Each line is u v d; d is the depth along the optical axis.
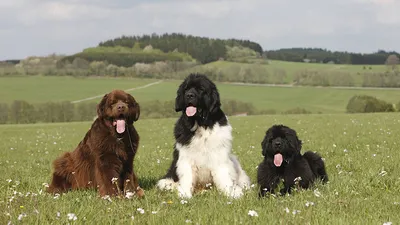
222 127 9.01
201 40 143.12
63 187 8.88
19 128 35.78
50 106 61.44
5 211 6.04
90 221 5.89
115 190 7.96
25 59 120.19
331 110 68.38
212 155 8.88
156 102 63.44
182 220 5.89
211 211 6.44
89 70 111.12
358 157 12.67
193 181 8.95
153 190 8.84
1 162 15.14
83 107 62.38
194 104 8.61
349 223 5.79
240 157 14.21
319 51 140.50
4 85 96.44
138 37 158.62
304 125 28.67
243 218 5.92
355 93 80.31
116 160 8.12
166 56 129.88
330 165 11.70
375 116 35.69
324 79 89.50
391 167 10.73
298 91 84.62
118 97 8.14
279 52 136.50
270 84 94.00
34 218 5.80
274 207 6.75
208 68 103.12
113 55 131.75
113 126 8.13
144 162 13.78
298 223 5.60
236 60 121.31
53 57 123.19
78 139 25.17
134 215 6.19
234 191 8.48
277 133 8.72
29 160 15.49
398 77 86.56
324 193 7.90
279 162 8.50
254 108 67.50
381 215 6.43
